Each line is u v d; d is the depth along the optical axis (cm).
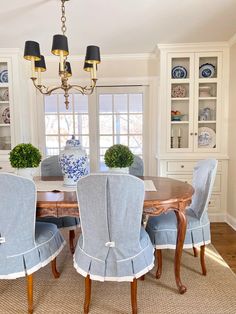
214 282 202
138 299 182
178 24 270
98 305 177
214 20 262
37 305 177
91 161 384
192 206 223
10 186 151
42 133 383
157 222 199
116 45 329
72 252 255
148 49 346
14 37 299
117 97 377
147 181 229
